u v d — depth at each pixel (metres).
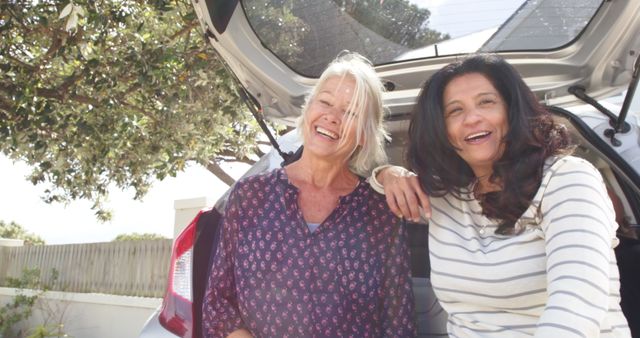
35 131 5.51
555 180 1.52
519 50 2.54
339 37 2.63
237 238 2.01
